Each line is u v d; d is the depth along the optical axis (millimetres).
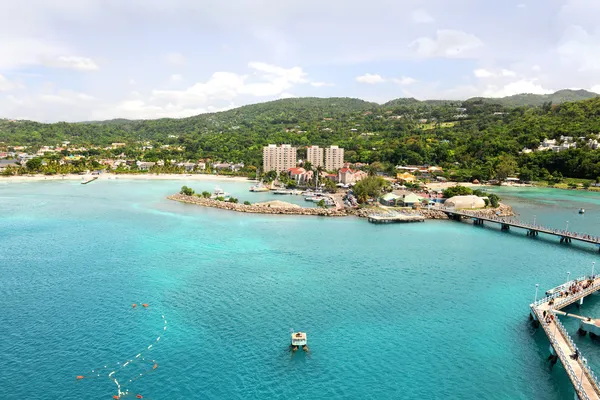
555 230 192250
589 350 94062
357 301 115875
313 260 150125
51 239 175875
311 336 97375
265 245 169125
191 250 160750
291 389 79188
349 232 194625
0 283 126188
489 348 94312
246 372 83812
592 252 168375
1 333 96875
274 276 133500
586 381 79062
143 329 99312
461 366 87625
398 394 78562
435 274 138000
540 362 89500
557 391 80312
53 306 110875
